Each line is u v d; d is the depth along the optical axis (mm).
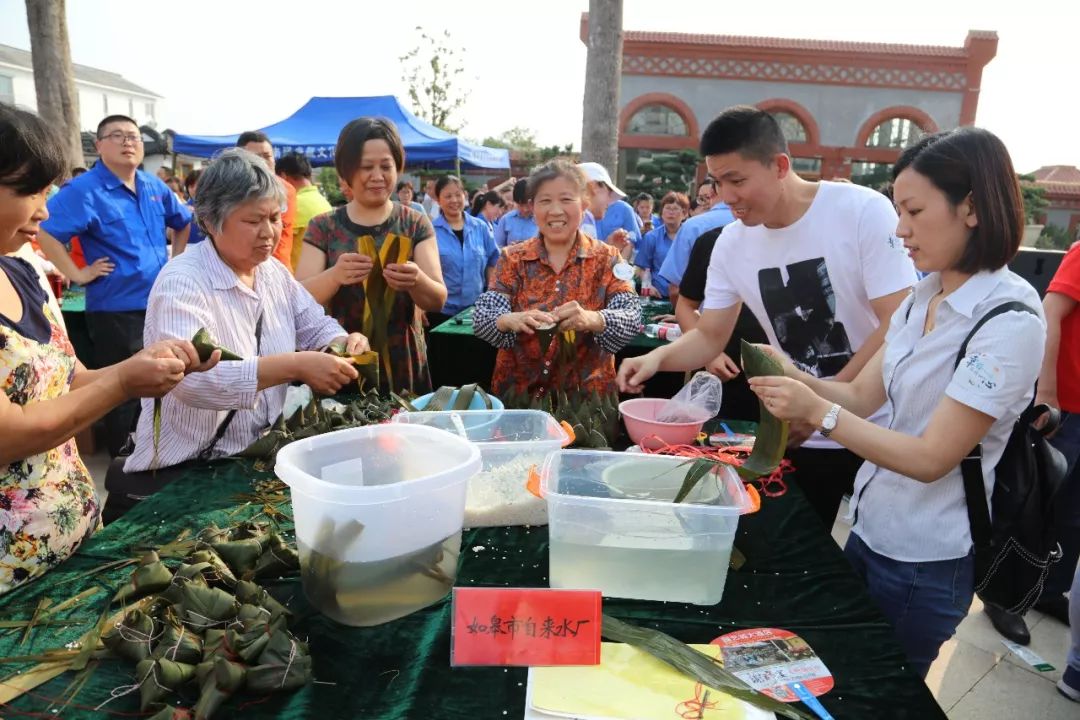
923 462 1371
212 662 1045
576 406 2162
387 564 1182
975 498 1496
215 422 1969
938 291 1577
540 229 2633
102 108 36375
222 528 1535
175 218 4641
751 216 2146
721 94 18062
